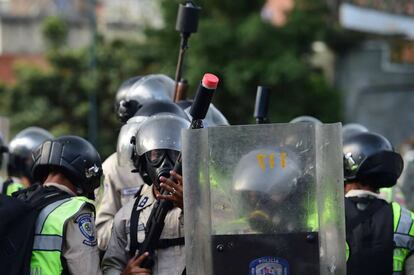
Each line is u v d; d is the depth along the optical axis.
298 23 46.03
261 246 9.12
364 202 11.18
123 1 80.50
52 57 54.31
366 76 51.66
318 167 9.13
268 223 9.12
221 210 9.15
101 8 80.69
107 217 13.03
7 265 10.11
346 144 11.69
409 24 56.53
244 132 9.17
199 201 9.17
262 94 11.90
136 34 75.81
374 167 11.41
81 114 52.59
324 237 9.11
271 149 9.16
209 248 9.14
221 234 9.14
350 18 53.34
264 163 9.16
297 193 9.12
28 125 53.22
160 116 10.81
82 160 10.88
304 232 9.11
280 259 9.10
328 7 49.00
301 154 9.16
